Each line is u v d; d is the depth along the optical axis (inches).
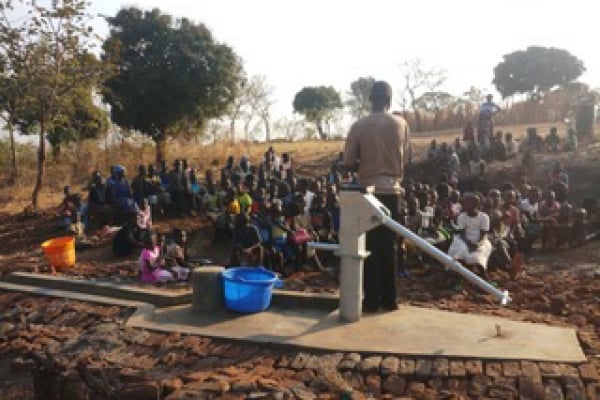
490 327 237.1
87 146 845.8
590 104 714.2
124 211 511.8
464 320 246.1
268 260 375.9
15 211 630.5
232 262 367.2
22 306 307.9
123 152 845.2
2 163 874.1
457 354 209.0
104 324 266.7
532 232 447.8
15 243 490.0
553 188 518.9
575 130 720.3
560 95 1119.0
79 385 214.7
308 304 275.9
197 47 841.5
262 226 389.7
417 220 403.5
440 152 685.9
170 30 835.4
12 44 621.0
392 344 219.8
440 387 196.2
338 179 567.2
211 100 868.0
